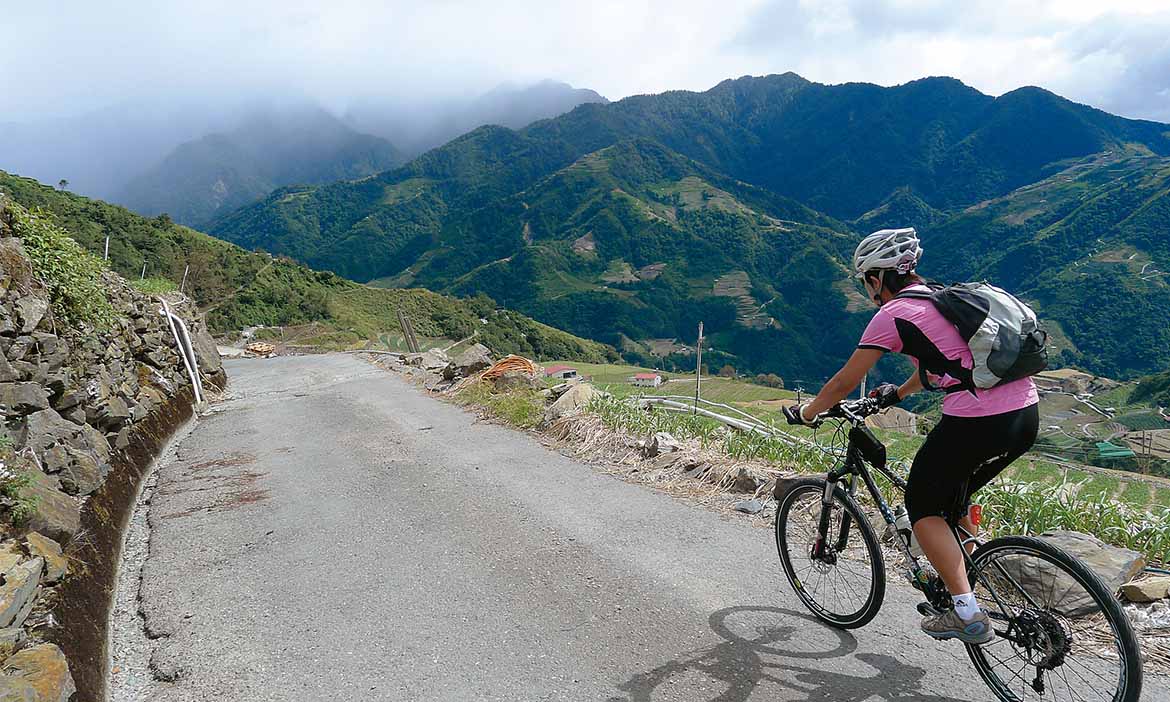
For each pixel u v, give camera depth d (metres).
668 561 4.29
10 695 2.38
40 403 4.83
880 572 3.15
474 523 5.24
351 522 5.46
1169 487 7.82
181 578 4.51
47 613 3.22
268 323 74.62
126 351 8.77
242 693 3.12
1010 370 2.38
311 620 3.80
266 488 6.63
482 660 3.27
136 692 3.20
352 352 22.45
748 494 5.48
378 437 8.73
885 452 3.12
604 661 3.19
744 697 2.83
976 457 2.54
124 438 7.04
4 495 3.78
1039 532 4.22
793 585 3.71
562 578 4.14
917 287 2.68
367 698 3.01
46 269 6.07
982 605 2.77
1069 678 2.67
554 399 9.76
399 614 3.81
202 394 12.57
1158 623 3.14
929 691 2.80
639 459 6.65
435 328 96.75
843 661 3.06
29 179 96.12
